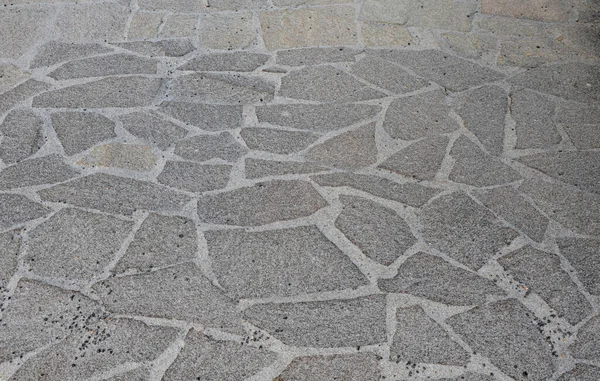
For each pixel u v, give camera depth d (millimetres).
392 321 2057
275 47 3529
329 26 3711
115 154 2770
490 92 3189
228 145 2838
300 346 1986
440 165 2725
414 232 2393
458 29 3697
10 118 2957
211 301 2129
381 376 1898
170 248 2326
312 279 2207
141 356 1961
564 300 2127
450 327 2037
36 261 2275
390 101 3119
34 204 2506
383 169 2705
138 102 3088
